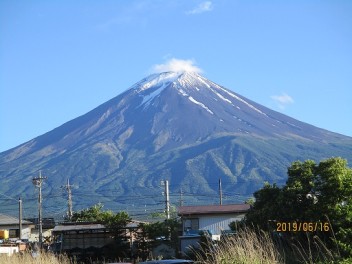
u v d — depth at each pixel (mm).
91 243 45500
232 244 16125
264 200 28000
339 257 17781
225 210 45031
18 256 26422
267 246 16219
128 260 37938
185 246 32219
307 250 21328
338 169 25141
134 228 45500
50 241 53250
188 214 45094
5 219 65062
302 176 26000
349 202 24531
